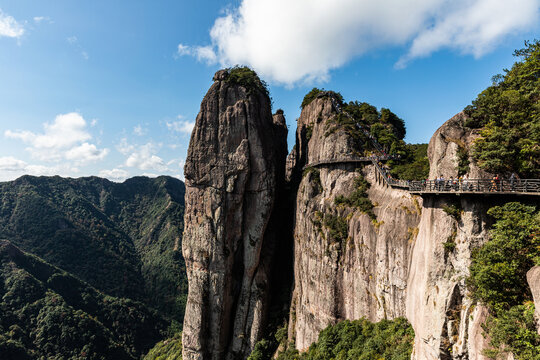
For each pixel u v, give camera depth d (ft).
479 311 78.54
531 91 93.50
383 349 124.98
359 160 184.75
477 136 94.68
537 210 74.95
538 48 99.60
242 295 228.84
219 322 222.07
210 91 241.76
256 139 233.35
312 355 166.50
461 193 84.89
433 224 95.86
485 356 73.56
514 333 66.28
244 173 228.22
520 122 87.76
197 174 231.71
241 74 245.24
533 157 83.82
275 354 210.59
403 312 134.31
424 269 98.73
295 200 240.94
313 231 194.08
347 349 147.43
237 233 229.45
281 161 272.72
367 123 222.28
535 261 69.31
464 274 84.69
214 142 232.32
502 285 73.56
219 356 223.30
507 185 81.25
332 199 190.60
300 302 206.39
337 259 172.24
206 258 224.53
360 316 158.10
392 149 183.32
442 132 101.71
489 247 76.89
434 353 89.30
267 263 236.84
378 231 150.92
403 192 147.54
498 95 94.02
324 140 212.23
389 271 141.08
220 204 226.58
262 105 250.37
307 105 266.98
